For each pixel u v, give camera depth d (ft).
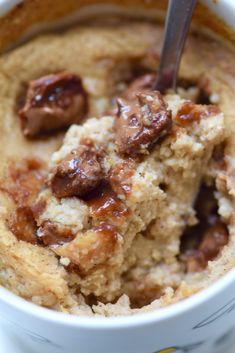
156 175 0.64
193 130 0.65
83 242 0.61
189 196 0.67
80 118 0.71
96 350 0.57
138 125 0.64
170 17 0.65
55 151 0.70
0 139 0.69
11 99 0.72
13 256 0.61
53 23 0.74
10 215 0.64
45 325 0.55
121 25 0.74
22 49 0.73
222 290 0.55
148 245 0.66
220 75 0.69
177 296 0.60
